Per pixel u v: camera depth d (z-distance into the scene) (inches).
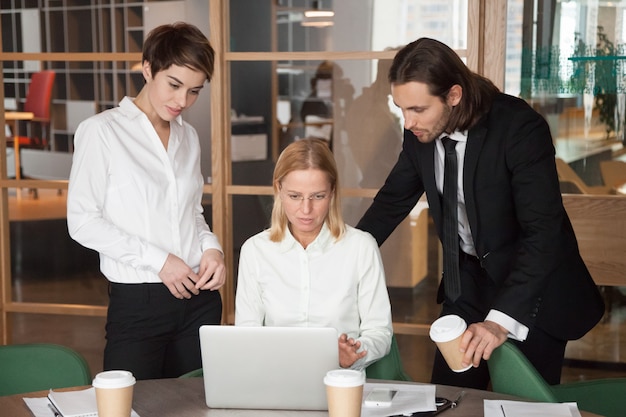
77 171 117.6
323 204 106.7
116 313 121.0
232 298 173.9
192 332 124.0
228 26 169.9
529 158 106.7
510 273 107.7
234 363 87.9
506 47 159.2
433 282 167.0
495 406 89.4
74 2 178.7
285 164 105.9
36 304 186.1
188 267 118.6
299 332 85.9
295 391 88.4
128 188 118.0
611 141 157.6
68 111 181.2
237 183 172.6
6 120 184.7
